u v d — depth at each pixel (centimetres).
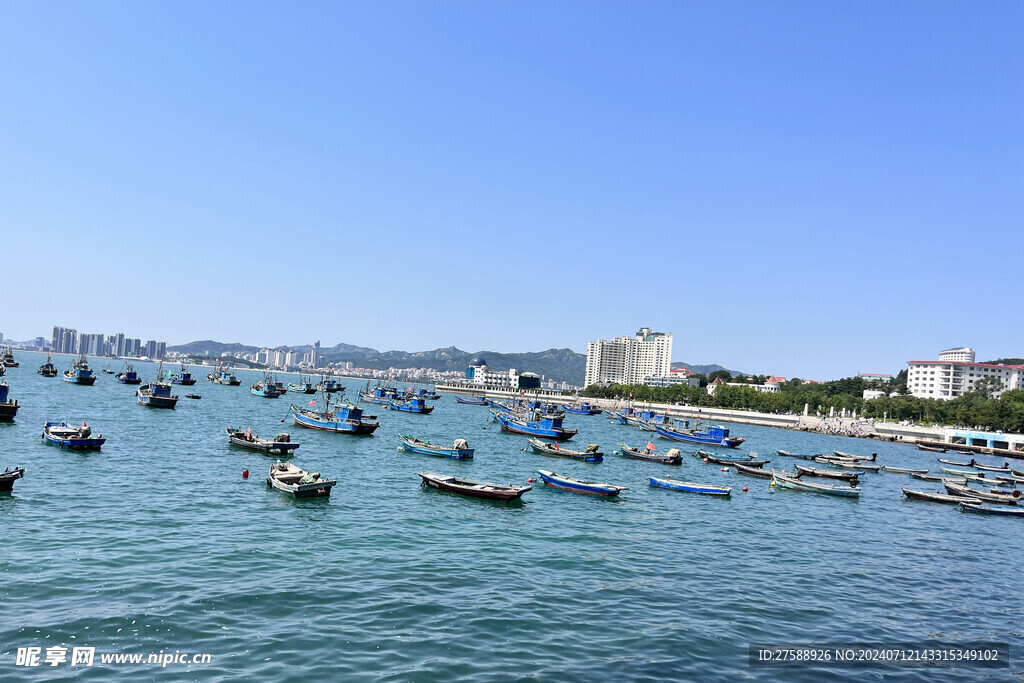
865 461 12225
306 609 2870
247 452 7619
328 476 6425
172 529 4034
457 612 2958
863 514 6619
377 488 5953
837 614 3303
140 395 13800
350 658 2423
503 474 7525
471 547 4128
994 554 5056
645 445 12825
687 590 3528
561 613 3042
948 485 8612
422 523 4697
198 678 2214
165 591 2966
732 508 6344
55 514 4194
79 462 6169
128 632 2525
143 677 2200
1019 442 17438
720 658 2644
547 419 12088
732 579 3803
